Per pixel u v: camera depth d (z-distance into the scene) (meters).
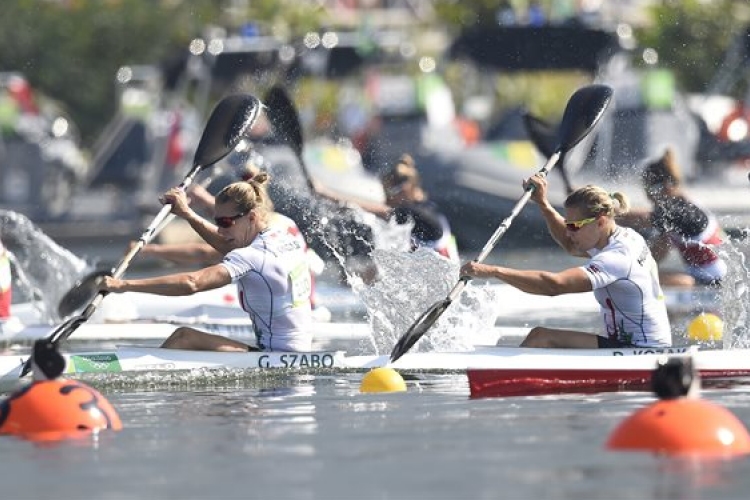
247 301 39.16
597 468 24.27
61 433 28.86
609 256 37.09
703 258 54.25
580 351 37.38
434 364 38.88
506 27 92.19
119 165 114.88
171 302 55.16
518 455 25.72
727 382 36.03
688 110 95.12
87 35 131.25
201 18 128.25
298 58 98.44
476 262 37.66
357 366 39.59
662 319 37.97
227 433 28.91
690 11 112.00
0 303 48.62
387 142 107.38
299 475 24.39
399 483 23.59
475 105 116.38
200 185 49.56
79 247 101.56
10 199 117.00
